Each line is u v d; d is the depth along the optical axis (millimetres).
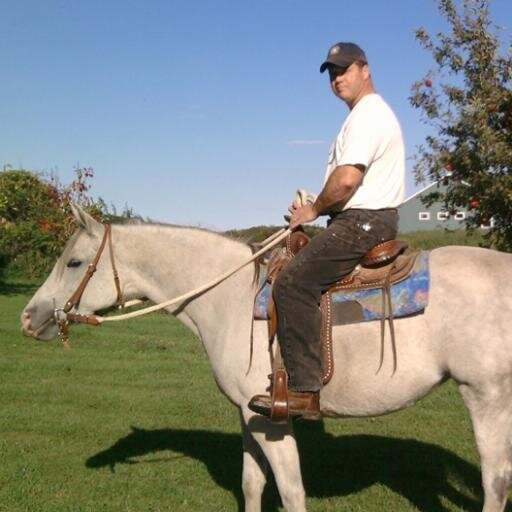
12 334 12625
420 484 5551
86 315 4598
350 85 4184
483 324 3830
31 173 24016
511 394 3854
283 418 3918
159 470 5895
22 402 8133
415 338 3939
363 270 4059
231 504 5199
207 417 7578
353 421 7402
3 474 5723
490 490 3865
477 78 9555
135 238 4590
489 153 8695
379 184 4012
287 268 3975
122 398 8297
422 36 9836
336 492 5441
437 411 7793
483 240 9516
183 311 4562
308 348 3943
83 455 6277
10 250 23688
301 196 4277
